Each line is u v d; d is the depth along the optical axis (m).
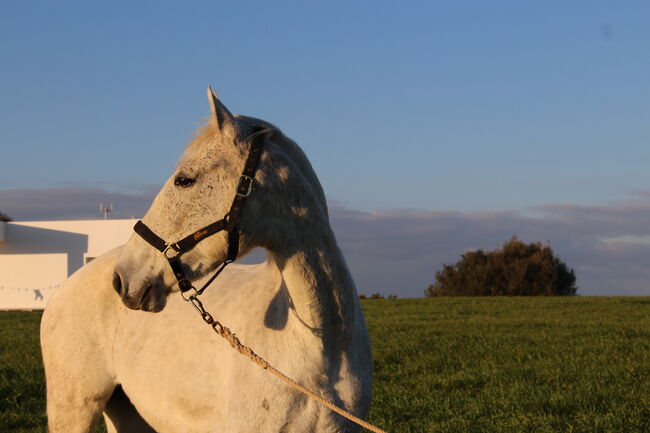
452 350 13.89
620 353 12.94
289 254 3.50
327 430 3.56
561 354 13.07
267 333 3.70
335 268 3.58
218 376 3.85
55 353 4.68
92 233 35.12
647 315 22.67
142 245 3.47
